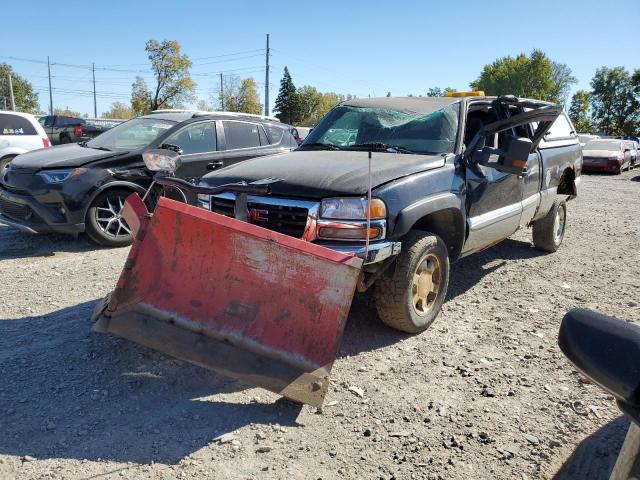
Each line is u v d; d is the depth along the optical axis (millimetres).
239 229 3125
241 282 3164
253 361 3066
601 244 7738
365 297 4961
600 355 1351
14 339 3969
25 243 7016
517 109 5730
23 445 2738
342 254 3025
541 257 6844
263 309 3135
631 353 1315
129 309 3211
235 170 4234
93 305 4668
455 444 2828
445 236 4559
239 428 2934
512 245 7480
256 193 3490
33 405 3100
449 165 4379
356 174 3791
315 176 3793
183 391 3301
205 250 3188
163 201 3178
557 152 6488
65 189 6461
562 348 1465
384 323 4172
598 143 24422
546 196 6227
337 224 3549
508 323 4547
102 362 3629
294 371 3025
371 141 4906
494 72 94188
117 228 6910
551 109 4488
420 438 2881
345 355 3855
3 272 5656
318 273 3057
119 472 2555
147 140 7352
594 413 3156
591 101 85438
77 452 2697
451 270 6129
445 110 4883
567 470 2650
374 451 2764
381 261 3686
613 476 1581
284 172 3947
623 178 21234
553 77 92250
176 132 7367
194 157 7402
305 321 3086
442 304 4613
